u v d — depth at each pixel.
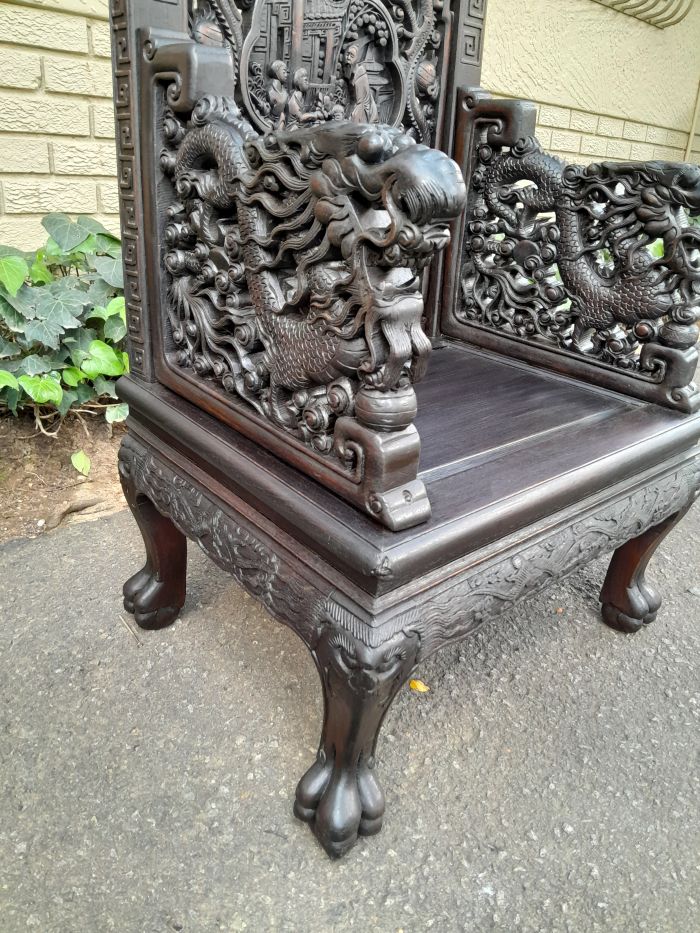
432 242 0.58
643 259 1.07
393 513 0.68
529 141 1.20
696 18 3.59
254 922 0.79
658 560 1.56
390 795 0.95
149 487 1.02
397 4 1.10
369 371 0.64
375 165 0.60
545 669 1.20
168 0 0.87
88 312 1.78
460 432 0.95
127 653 1.18
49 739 1.00
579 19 2.96
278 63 1.00
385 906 0.81
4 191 1.86
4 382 1.58
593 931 0.80
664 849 0.90
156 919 0.78
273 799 0.93
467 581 0.77
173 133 0.87
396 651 0.71
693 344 1.05
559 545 0.88
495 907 0.82
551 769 1.01
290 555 0.79
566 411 1.05
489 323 1.32
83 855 0.85
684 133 3.93
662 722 1.10
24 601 1.29
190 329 0.92
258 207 0.76
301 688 1.12
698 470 1.09
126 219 0.97
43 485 1.65
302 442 0.77
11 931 0.76
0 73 1.75
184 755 0.99
